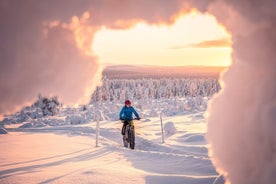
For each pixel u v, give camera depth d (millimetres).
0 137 11383
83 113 26703
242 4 2031
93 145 9508
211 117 2793
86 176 5086
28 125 17266
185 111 26531
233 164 2586
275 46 2205
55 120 20844
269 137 2201
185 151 8852
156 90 82562
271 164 2182
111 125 17172
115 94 64312
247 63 2350
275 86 2217
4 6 1835
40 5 1897
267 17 2039
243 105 2471
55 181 4848
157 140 11367
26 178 5043
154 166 6512
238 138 2520
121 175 5273
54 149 8617
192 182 4895
